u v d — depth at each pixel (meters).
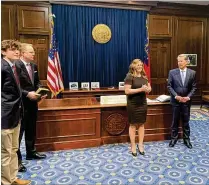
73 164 2.95
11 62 2.18
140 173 2.71
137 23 6.43
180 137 3.89
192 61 7.12
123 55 6.40
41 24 5.83
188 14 6.92
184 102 3.40
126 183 2.49
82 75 6.14
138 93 3.13
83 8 5.98
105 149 3.43
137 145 3.57
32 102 2.91
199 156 3.19
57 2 5.77
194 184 2.46
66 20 5.91
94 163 2.98
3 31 5.64
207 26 7.14
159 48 6.85
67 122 3.38
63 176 2.65
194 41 7.11
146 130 3.74
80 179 2.58
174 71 3.50
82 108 3.40
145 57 6.46
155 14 6.64
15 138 2.31
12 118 2.13
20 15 5.68
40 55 5.96
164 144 3.65
